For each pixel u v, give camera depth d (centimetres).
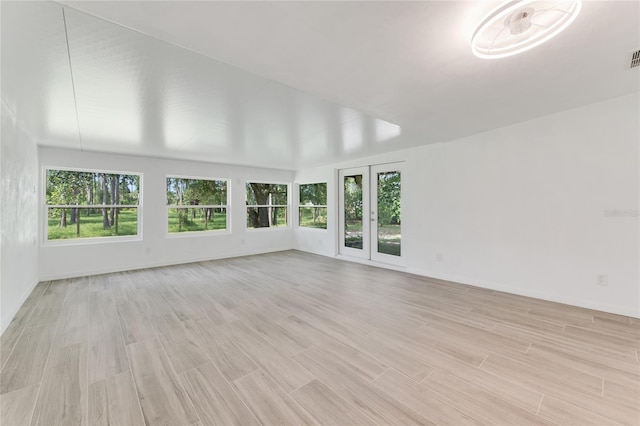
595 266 296
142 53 177
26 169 346
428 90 230
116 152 482
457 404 162
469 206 399
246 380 186
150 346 232
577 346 225
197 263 572
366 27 146
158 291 383
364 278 448
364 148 475
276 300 345
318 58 178
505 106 278
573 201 307
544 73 207
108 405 162
